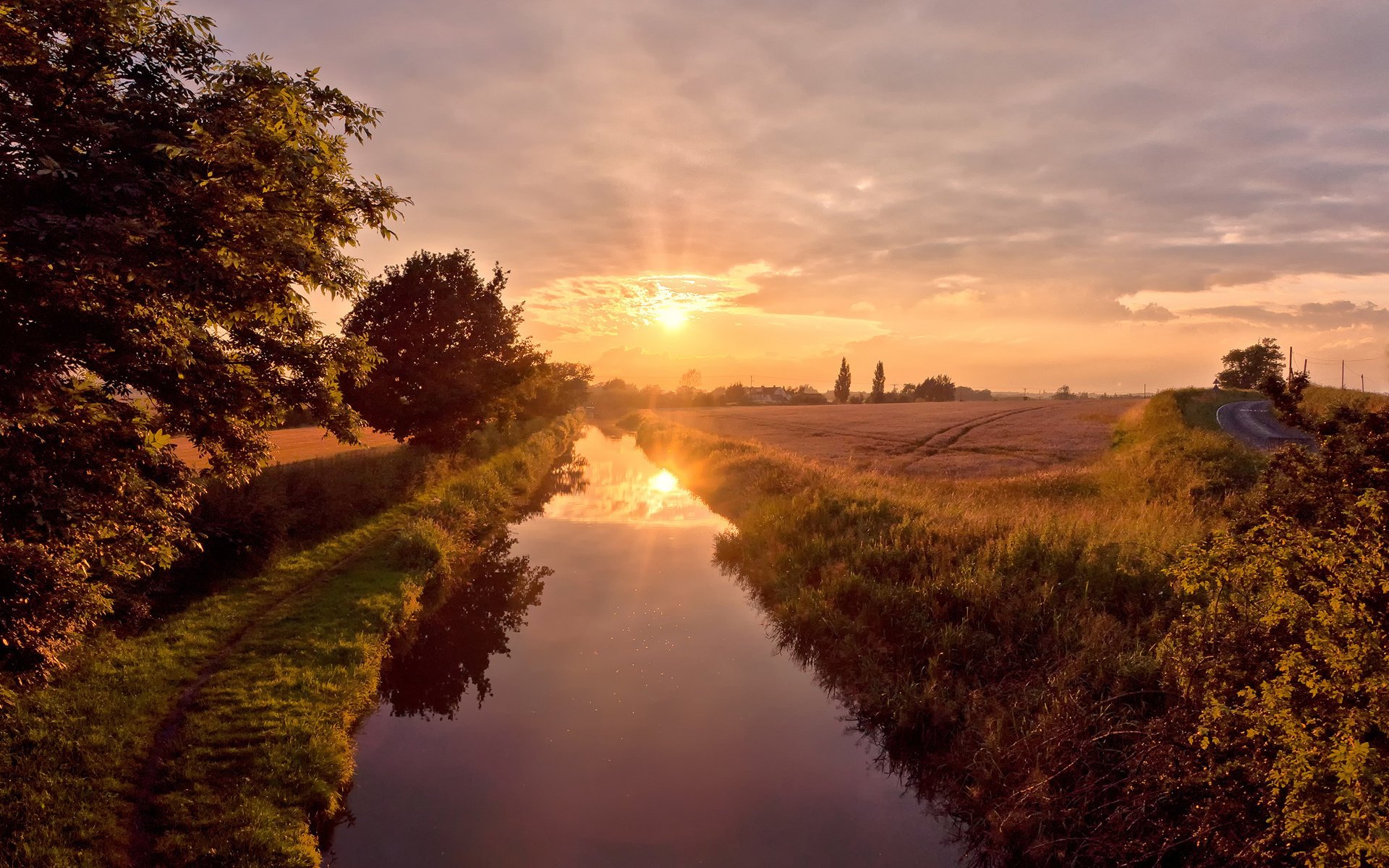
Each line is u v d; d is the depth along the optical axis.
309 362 6.90
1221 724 4.57
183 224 5.08
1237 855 4.47
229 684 8.23
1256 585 4.70
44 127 4.74
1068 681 7.45
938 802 6.97
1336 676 3.62
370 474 19.06
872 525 13.78
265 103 5.76
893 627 9.99
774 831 6.53
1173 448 21.56
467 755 7.81
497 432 34.88
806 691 9.41
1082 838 5.68
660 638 11.30
